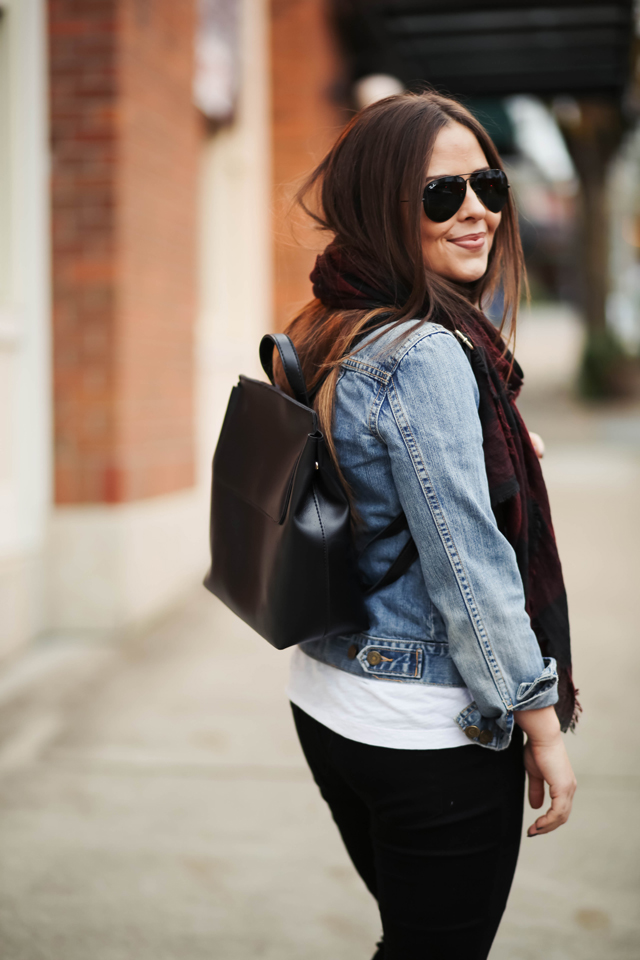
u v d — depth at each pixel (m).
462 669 1.25
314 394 1.40
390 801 1.32
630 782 3.05
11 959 2.18
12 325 4.42
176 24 5.49
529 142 14.64
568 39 8.24
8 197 4.44
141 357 4.98
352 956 2.19
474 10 7.55
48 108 4.64
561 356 27.95
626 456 11.45
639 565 6.16
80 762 3.28
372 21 7.60
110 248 4.66
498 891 1.34
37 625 4.68
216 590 1.55
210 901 2.42
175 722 3.64
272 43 7.99
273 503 1.33
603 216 18.88
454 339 1.29
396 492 1.30
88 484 4.73
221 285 7.21
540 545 1.40
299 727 1.49
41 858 2.64
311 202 1.52
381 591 1.34
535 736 1.28
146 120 5.01
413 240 1.34
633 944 2.21
